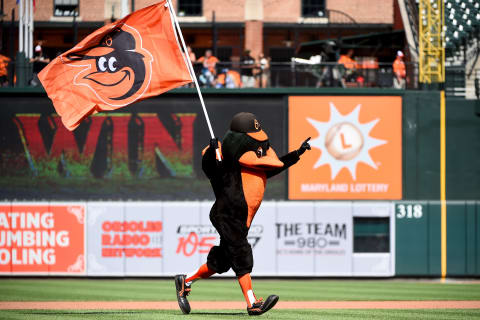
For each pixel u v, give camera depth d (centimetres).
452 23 5884
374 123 5150
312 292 3866
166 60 2355
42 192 5066
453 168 5150
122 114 5100
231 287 4228
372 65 5331
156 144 5100
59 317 2275
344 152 5138
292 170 5131
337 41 5500
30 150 5069
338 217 5031
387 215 5044
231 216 2041
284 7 7075
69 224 4997
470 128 5156
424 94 5169
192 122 5103
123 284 4447
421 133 5156
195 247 4997
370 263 5022
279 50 7212
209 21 7062
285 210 5019
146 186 5084
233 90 5084
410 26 5888
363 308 2844
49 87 2308
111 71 2339
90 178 5081
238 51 7181
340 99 5150
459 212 5047
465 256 5034
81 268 4981
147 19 2359
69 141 5081
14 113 5066
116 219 4997
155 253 4997
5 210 4984
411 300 3344
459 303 3131
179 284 2234
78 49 2320
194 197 5084
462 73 5381
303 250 5016
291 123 5131
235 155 2023
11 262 4991
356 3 6950
